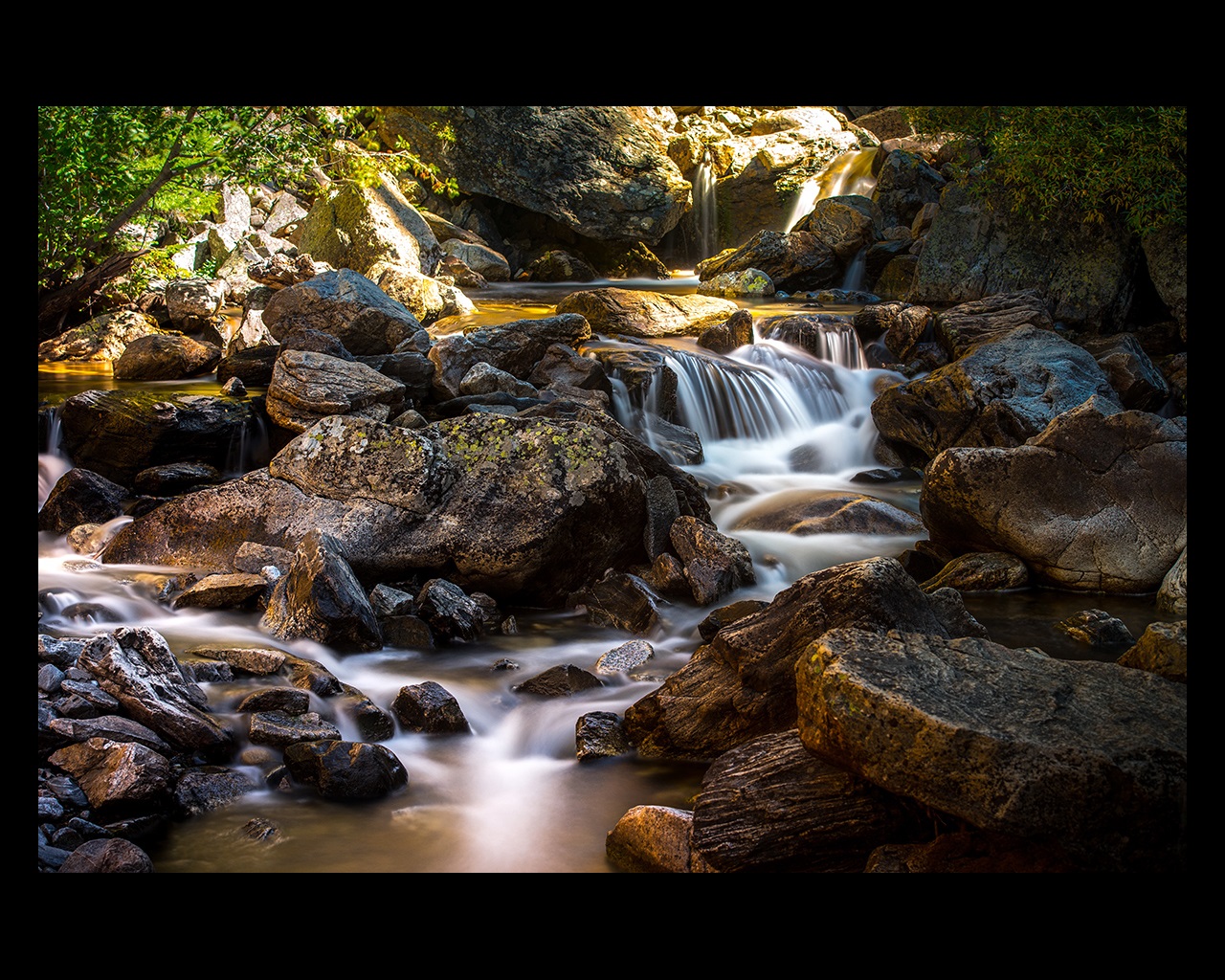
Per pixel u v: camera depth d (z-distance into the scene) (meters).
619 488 7.47
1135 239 15.14
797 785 4.16
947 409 10.60
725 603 7.49
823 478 10.98
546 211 20.12
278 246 16.61
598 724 5.39
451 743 5.38
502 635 6.90
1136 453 7.69
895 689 3.82
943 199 16.88
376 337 11.26
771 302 17.66
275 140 12.42
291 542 7.27
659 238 21.42
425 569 7.34
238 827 4.50
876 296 18.02
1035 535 7.75
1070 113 13.71
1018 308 13.23
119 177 11.81
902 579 4.99
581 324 12.20
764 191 22.44
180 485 8.62
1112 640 6.69
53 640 5.32
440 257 18.12
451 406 9.85
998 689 3.95
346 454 7.41
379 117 19.25
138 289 13.63
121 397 8.85
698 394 12.03
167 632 6.38
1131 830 3.53
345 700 5.50
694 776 5.09
